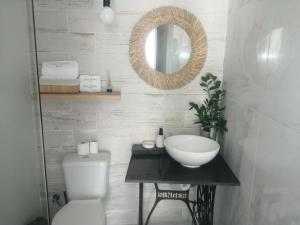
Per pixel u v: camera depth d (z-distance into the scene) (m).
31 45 1.52
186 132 1.79
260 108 1.07
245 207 1.22
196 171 1.44
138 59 1.64
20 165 1.45
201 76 1.70
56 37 1.59
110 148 1.80
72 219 1.44
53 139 1.75
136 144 1.77
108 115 1.74
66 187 1.66
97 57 1.64
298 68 0.79
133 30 1.60
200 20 1.62
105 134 1.77
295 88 0.80
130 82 1.69
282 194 0.86
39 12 1.55
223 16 1.62
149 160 1.59
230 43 1.55
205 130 1.64
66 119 1.73
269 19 1.01
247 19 1.26
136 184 1.89
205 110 1.64
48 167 1.79
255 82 1.14
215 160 1.59
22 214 1.48
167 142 1.53
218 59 1.68
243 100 1.29
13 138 1.36
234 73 1.46
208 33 1.64
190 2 1.59
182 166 1.51
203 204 1.68
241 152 1.30
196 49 1.65
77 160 1.63
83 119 1.74
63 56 1.62
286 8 0.87
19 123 1.43
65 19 1.57
